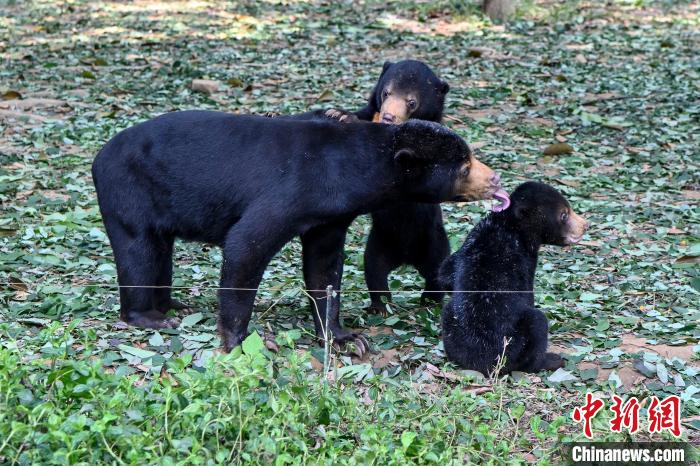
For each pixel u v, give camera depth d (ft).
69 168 53.98
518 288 32.07
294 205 31.14
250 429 24.14
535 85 77.77
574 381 31.63
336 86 74.90
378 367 32.50
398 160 31.17
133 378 27.07
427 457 24.32
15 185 50.39
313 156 31.40
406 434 24.21
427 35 95.04
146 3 108.47
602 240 46.98
